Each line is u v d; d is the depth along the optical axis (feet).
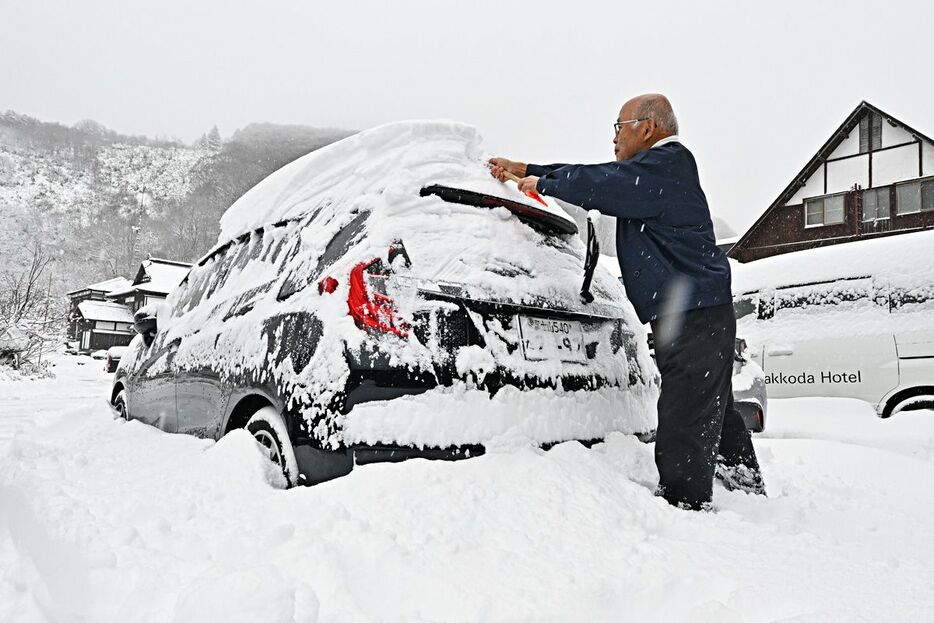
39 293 76.84
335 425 6.83
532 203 9.25
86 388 50.14
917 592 5.20
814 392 20.40
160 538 6.12
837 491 9.73
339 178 9.53
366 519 5.97
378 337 7.10
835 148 70.08
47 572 5.87
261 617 4.27
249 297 9.75
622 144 8.96
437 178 8.55
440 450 7.02
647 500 7.19
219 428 9.38
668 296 7.97
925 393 18.57
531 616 4.63
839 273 20.90
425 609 4.83
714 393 7.80
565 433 8.04
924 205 64.18
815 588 5.22
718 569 5.53
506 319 8.09
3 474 9.18
